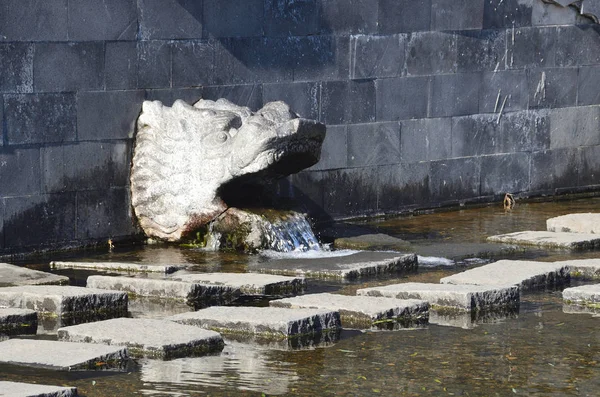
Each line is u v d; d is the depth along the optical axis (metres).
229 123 27.67
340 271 24.66
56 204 27.69
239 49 30.64
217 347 18.81
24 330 20.03
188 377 17.03
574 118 38.75
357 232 30.42
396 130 34.06
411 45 34.16
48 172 27.48
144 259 26.53
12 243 26.97
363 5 33.00
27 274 24.36
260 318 19.70
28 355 17.75
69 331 18.97
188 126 28.02
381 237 29.55
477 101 36.00
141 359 18.00
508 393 16.45
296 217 28.30
